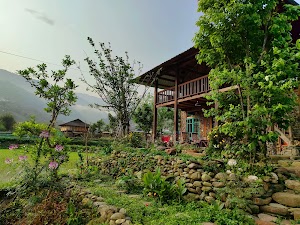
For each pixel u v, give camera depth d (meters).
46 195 4.21
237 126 4.35
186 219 2.99
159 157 5.67
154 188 4.13
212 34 4.65
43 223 3.46
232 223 2.83
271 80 3.76
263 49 4.48
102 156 8.06
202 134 13.77
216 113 4.96
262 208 3.28
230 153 4.76
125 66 10.59
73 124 35.97
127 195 4.41
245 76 4.14
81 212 3.54
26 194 4.32
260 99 4.04
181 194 3.95
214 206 3.36
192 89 10.77
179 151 6.58
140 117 16.88
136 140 9.19
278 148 7.05
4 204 4.17
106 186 5.23
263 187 3.45
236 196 3.42
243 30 4.51
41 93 4.95
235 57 4.92
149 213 3.30
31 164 4.66
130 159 6.55
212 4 4.76
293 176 3.74
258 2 4.30
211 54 4.95
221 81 4.44
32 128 4.80
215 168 4.27
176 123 11.57
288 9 4.28
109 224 3.00
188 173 4.49
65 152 5.09
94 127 18.97
